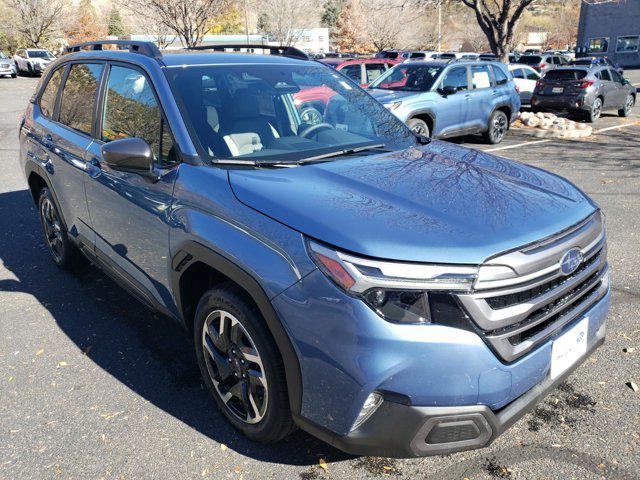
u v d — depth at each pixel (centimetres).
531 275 218
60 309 419
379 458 261
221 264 247
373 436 214
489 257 212
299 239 224
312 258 218
